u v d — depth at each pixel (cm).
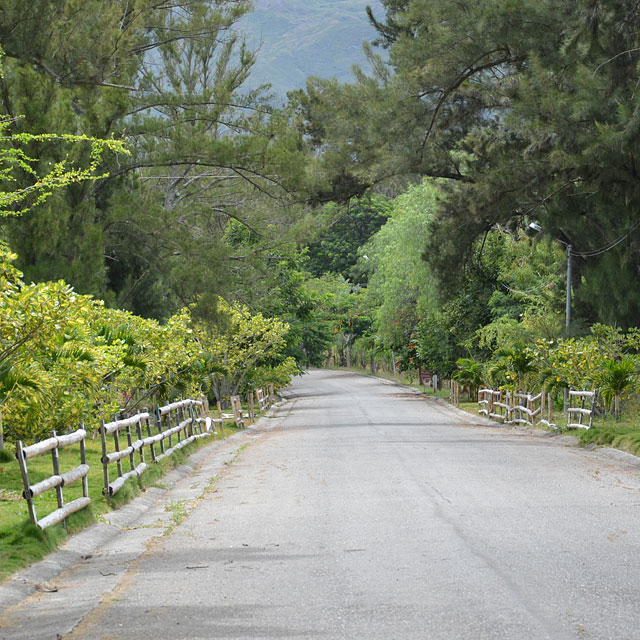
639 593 962
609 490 1719
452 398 5997
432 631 830
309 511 1530
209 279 3903
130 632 852
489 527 1346
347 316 11588
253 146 3947
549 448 2589
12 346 1395
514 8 3331
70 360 1753
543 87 3186
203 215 4153
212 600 969
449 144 4234
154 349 2516
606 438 2527
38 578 1113
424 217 6519
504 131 3903
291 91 4753
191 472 2255
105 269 3281
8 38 3209
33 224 2848
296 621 875
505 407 3941
